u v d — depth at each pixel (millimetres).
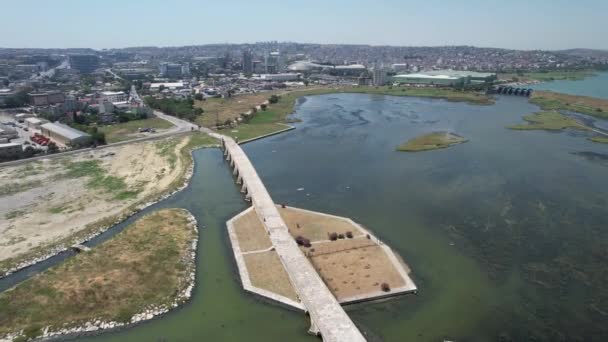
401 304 62719
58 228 90250
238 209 102062
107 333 58000
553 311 61562
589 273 71500
